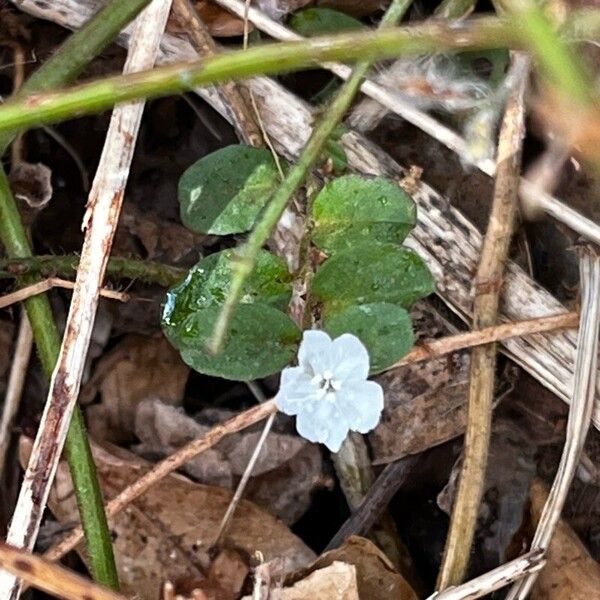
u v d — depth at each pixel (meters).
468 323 0.11
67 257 0.11
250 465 0.11
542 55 0.06
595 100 0.06
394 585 0.11
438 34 0.08
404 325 0.10
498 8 0.11
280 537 0.11
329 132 0.09
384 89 0.11
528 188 0.11
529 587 0.10
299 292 0.11
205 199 0.11
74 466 0.10
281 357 0.10
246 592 0.11
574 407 0.11
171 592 0.11
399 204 0.10
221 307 0.10
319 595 0.10
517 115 0.11
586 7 0.10
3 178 0.11
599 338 0.11
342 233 0.10
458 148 0.11
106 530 0.10
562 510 0.11
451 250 0.11
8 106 0.08
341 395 0.09
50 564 0.09
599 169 0.06
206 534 0.11
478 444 0.11
